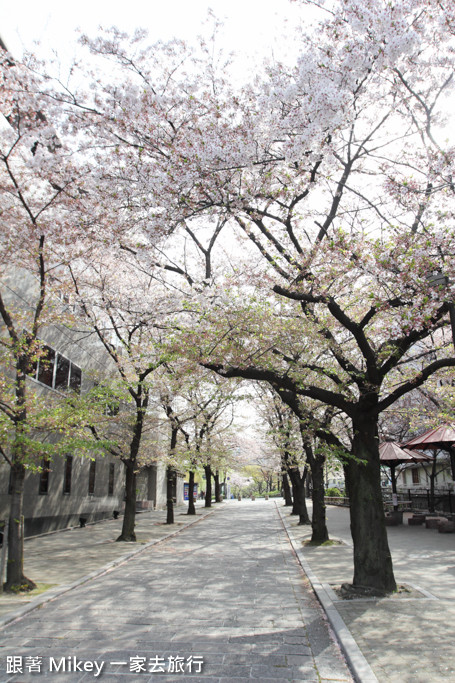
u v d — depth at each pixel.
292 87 6.30
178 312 10.52
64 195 9.75
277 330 9.19
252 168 7.28
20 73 8.41
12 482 8.94
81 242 10.79
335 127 6.59
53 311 10.69
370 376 8.29
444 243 7.18
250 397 10.98
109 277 14.15
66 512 20.84
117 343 19.75
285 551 13.96
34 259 10.81
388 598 7.46
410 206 8.00
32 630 6.39
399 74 7.54
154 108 7.98
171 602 7.86
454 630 5.78
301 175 8.13
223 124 7.05
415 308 7.02
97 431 16.17
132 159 8.40
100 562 11.80
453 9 6.71
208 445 25.28
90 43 8.26
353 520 8.41
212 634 6.16
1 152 9.44
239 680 4.73
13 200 10.34
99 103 8.27
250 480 65.12
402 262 7.09
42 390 18.20
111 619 6.88
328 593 7.95
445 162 7.31
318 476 15.05
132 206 8.28
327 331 9.43
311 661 5.19
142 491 35.81
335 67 6.46
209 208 8.12
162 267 10.27
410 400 19.38
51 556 12.90
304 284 8.05
